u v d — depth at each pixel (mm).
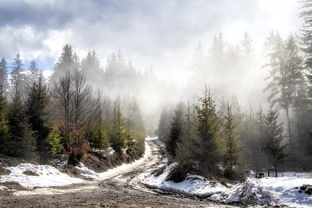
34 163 30156
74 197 17266
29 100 39375
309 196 13422
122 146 60344
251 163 33812
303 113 37906
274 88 42344
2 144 30391
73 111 42719
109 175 41219
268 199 14500
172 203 15039
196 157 27188
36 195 17844
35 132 37312
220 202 16172
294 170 33500
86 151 43094
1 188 19047
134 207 13094
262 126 34406
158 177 31875
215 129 27078
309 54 33125
